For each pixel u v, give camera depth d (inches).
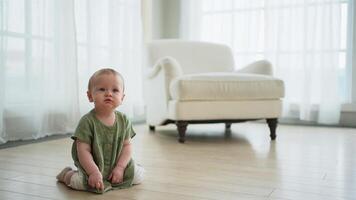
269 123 90.3
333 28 119.6
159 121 95.7
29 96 81.5
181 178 49.4
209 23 139.7
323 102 120.3
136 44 120.8
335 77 119.3
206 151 72.2
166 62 88.5
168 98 89.0
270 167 56.9
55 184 46.1
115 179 44.0
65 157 64.4
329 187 45.1
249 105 87.4
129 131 47.7
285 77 127.0
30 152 69.2
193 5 140.6
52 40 86.5
